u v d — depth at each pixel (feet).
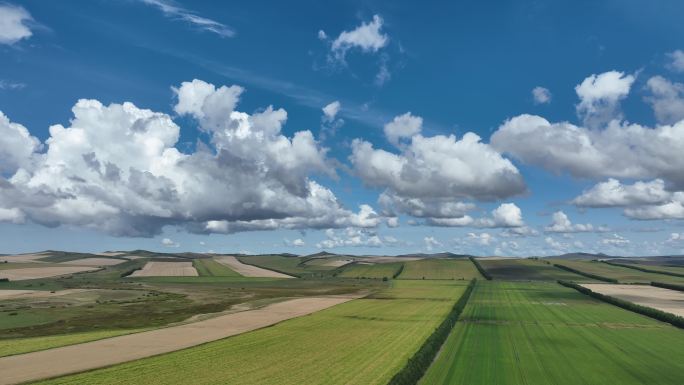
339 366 189.47
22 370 175.32
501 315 342.64
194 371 179.93
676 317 301.63
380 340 242.17
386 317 325.83
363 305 399.24
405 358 203.10
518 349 225.76
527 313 355.15
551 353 218.59
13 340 233.14
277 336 251.60
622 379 178.40
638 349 229.86
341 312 352.28
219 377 172.76
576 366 195.42
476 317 331.36
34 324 288.92
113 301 419.33
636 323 310.65
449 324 273.75
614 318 332.60
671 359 209.77
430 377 173.78
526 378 176.45
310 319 314.96
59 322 297.94
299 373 178.91
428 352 191.21
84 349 213.66
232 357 202.90
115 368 181.37
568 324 303.89
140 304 402.72
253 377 173.37
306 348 221.66
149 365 187.21
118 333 256.11
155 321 305.53
